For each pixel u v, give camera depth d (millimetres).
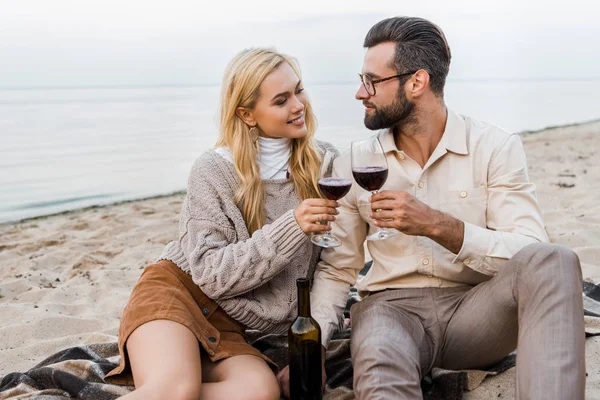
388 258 2496
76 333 3344
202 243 2463
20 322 3477
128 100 24031
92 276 4234
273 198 2654
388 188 2494
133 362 2213
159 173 8641
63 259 4730
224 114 2625
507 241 2242
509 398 2365
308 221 2326
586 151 9328
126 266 4508
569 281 1933
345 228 2553
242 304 2490
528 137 11617
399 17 2443
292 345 2254
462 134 2426
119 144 11242
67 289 3977
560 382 1795
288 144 2686
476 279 2447
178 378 2057
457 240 2234
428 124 2428
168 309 2311
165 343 2176
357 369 2115
